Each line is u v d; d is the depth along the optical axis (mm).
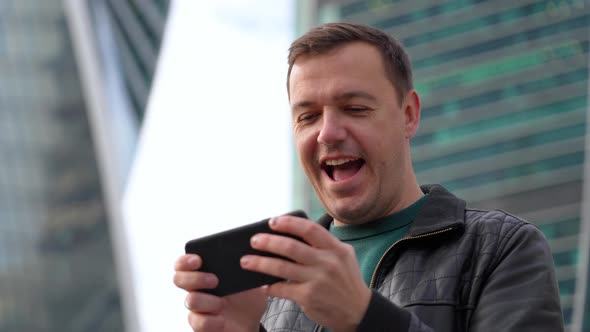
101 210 47656
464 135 47094
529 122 45062
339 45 2434
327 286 1885
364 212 2502
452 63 48469
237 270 2037
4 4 50125
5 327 46094
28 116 48938
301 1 54344
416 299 2277
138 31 56375
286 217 1938
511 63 46406
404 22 50562
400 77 2514
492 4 47750
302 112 2469
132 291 46781
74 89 49188
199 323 2088
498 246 2305
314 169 2512
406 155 2568
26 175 48500
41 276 46875
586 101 43438
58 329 46344
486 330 2135
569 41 44750
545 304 2145
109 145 48156
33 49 50000
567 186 42906
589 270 39188
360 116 2416
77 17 49469
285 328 2502
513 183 44656
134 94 54219
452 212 2434
